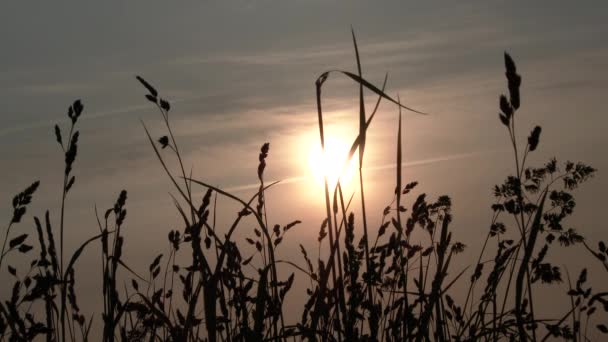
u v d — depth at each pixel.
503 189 2.88
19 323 2.47
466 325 3.03
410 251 3.00
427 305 2.90
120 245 2.80
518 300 2.45
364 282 2.89
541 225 2.96
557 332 2.83
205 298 2.52
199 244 2.63
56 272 2.78
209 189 2.73
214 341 2.49
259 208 2.80
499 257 3.06
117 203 2.80
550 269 2.88
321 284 2.63
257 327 2.52
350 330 2.72
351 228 2.96
